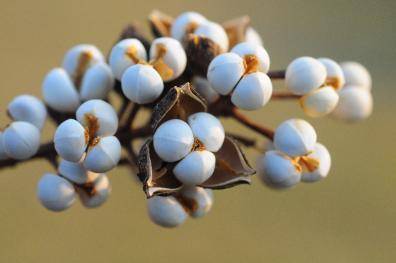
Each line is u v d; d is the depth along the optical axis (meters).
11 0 0.43
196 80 0.28
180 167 0.26
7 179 0.40
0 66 0.42
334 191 0.44
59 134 0.26
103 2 0.46
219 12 0.48
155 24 0.29
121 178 0.41
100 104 0.26
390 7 0.49
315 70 0.27
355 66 0.29
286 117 0.43
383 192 0.44
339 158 0.45
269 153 0.28
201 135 0.26
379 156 0.45
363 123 0.46
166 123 0.26
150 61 0.27
